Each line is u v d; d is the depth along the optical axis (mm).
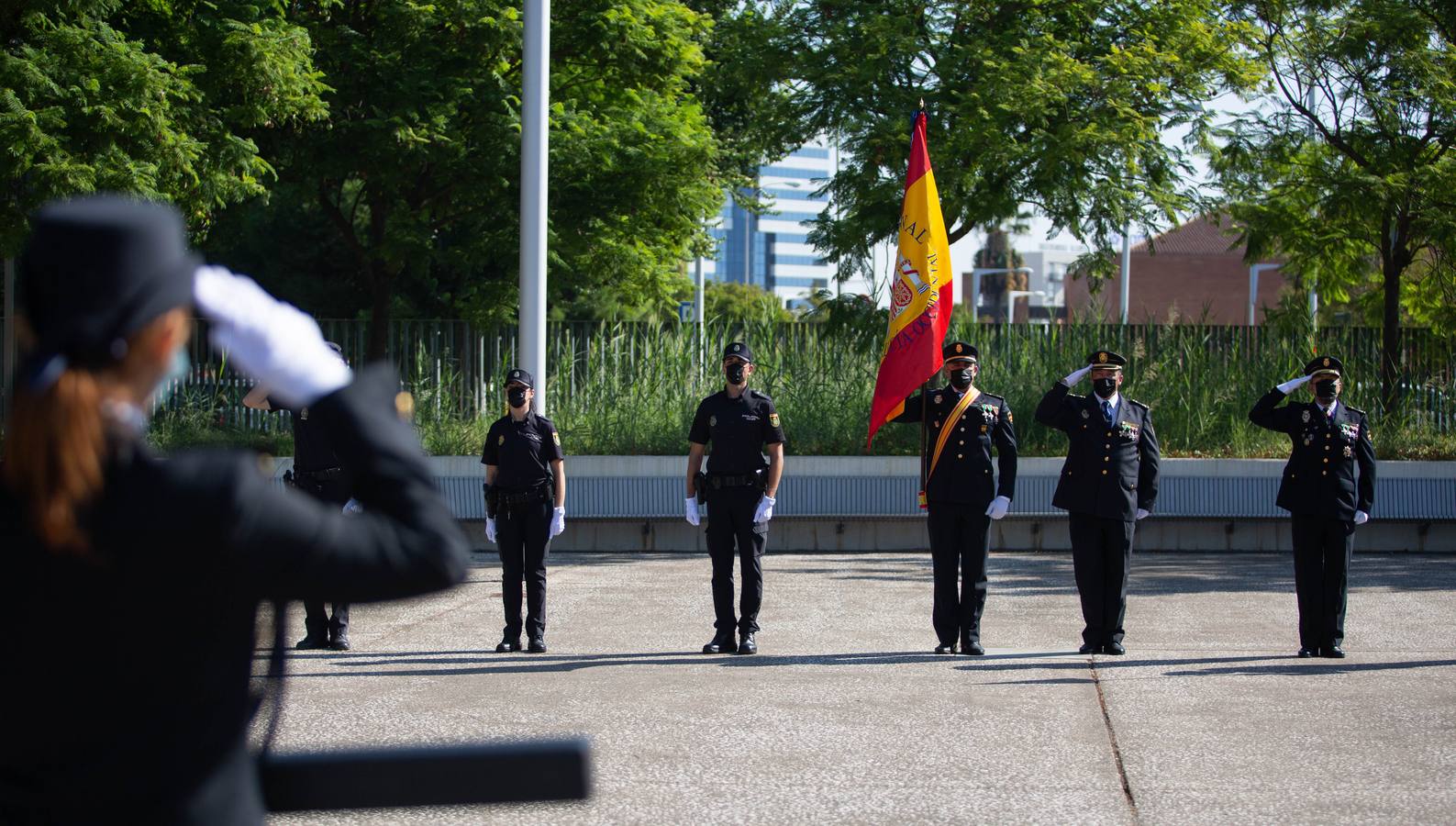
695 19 19719
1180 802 5734
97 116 13273
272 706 1916
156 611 1675
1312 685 8109
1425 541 16891
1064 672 8531
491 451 9484
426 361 18453
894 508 16688
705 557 15703
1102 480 9289
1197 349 19031
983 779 6062
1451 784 6027
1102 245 18578
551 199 18797
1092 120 17281
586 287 21875
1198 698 7734
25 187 13664
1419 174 18047
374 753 1932
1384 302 19562
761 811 5582
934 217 11477
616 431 17453
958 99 17844
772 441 9391
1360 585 13242
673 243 20844
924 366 11352
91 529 1633
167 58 15320
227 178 14758
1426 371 19188
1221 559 15836
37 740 1688
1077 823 5445
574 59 19500
